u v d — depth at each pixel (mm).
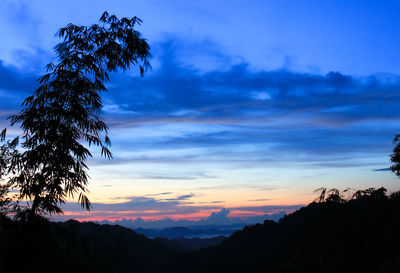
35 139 14578
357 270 10531
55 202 14453
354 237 12812
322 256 12531
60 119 14977
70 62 15328
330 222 14625
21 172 14383
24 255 13523
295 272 12195
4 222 13734
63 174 14523
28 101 14828
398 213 13031
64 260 14906
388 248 10945
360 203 15039
